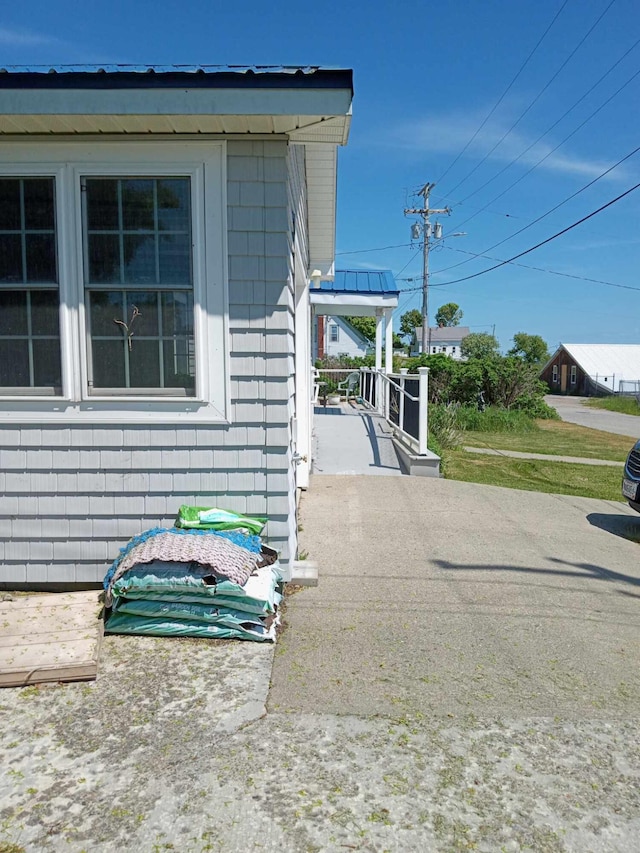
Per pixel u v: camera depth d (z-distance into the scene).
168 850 2.22
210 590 3.68
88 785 2.54
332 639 3.85
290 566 4.52
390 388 11.74
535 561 5.49
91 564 4.39
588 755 2.82
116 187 4.20
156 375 4.33
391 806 2.46
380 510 6.82
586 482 10.60
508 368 25.20
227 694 3.21
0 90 3.72
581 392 53.59
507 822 2.40
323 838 2.29
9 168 4.15
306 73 3.72
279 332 4.28
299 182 5.88
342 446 10.02
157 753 2.74
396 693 3.27
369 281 14.52
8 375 4.31
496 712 3.13
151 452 4.34
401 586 4.75
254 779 2.59
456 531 6.22
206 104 3.75
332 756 2.75
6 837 2.26
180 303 4.29
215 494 4.39
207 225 4.21
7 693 3.20
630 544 6.38
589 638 4.01
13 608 3.85
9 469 4.34
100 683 3.30
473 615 4.28
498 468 11.74
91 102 3.74
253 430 4.34
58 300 4.24
